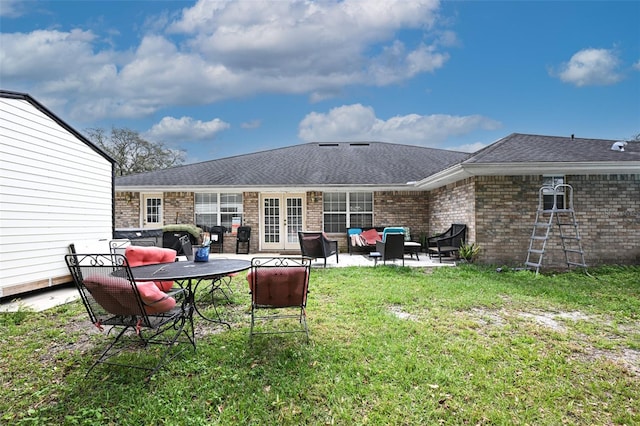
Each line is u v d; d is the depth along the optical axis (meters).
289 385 2.79
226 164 14.58
